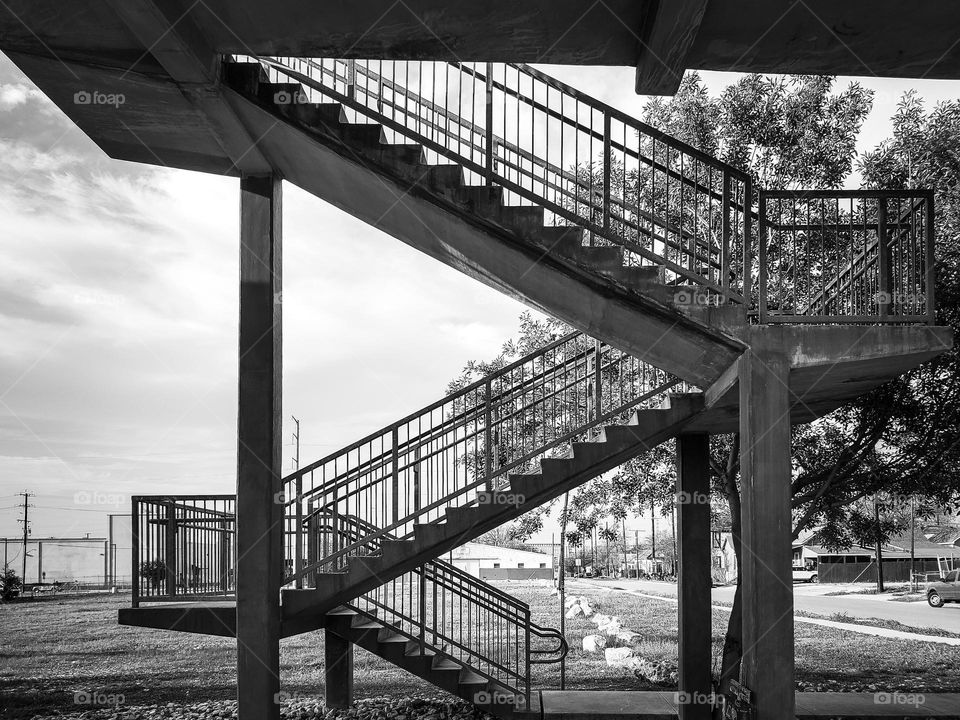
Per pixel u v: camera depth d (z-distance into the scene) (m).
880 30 5.83
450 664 9.24
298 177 8.03
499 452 10.74
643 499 12.50
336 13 5.70
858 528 11.62
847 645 15.98
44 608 21.78
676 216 10.26
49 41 5.95
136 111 6.96
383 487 8.32
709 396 7.68
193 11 5.71
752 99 10.58
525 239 6.47
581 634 16.73
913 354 6.38
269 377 7.80
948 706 9.36
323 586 7.89
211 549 8.92
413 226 7.32
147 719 9.62
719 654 13.72
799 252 10.03
